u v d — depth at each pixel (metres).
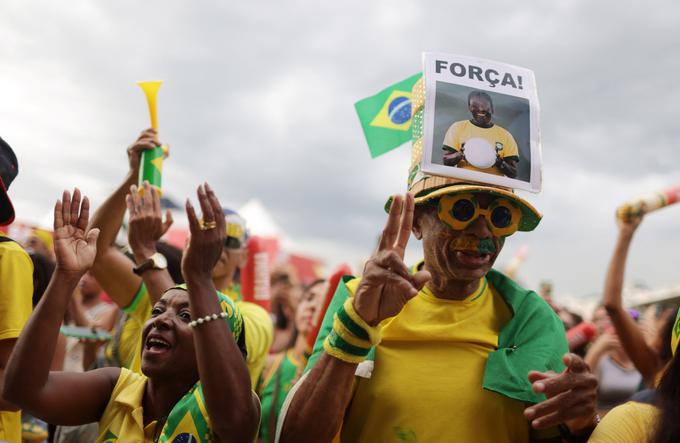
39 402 2.30
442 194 2.36
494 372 2.29
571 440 2.26
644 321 4.98
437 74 2.43
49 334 2.29
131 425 2.37
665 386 1.98
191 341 2.38
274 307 6.24
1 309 2.70
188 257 2.21
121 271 3.29
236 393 2.18
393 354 2.38
